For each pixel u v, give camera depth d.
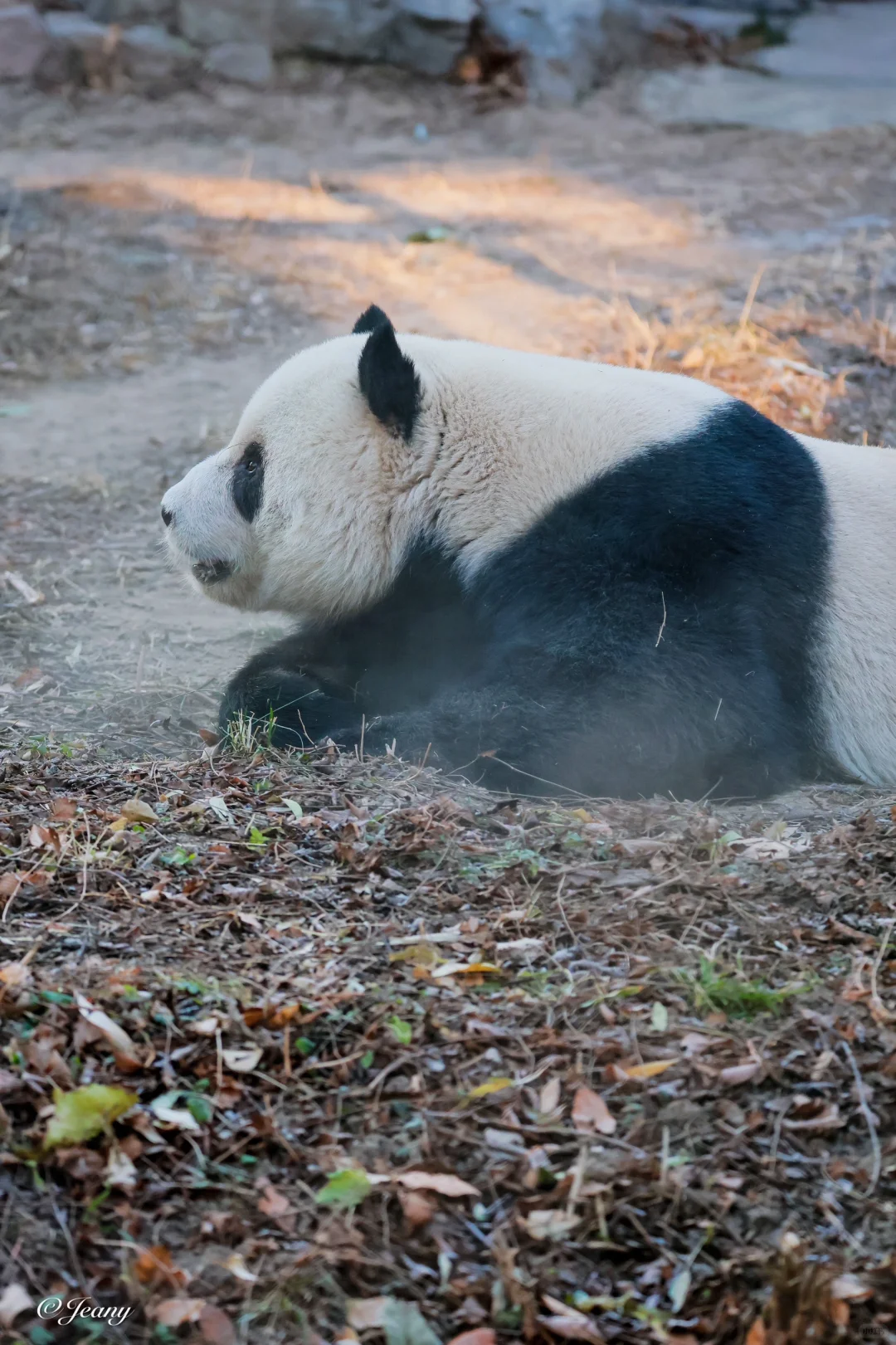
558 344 18.23
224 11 30.47
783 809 8.50
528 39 31.17
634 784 8.48
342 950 6.43
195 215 23.69
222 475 9.97
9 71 29.36
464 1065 5.71
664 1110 5.47
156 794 8.18
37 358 18.50
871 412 16.31
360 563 9.57
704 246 23.14
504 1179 5.16
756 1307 4.72
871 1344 4.62
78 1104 5.17
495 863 7.28
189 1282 4.74
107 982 5.95
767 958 6.43
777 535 8.97
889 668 9.23
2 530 13.95
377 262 21.84
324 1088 5.61
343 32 30.95
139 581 13.17
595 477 8.98
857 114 31.19
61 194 23.89
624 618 8.61
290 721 9.49
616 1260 4.92
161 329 19.34
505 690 8.70
